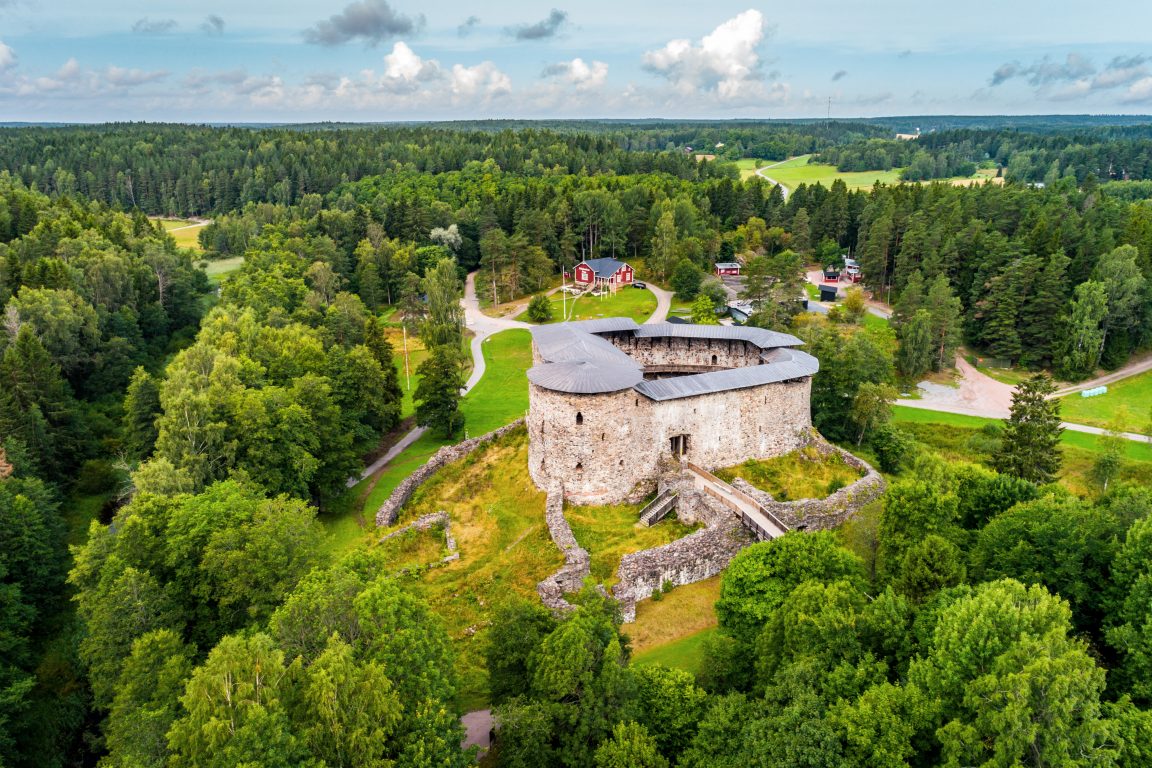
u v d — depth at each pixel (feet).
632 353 272.51
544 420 197.47
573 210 546.67
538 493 202.08
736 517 178.60
